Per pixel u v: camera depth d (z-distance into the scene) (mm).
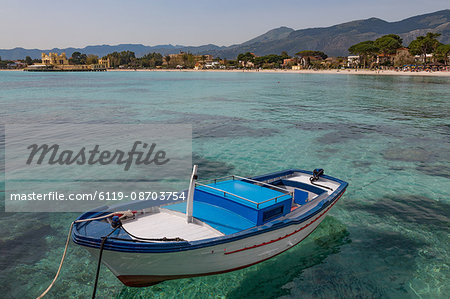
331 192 11188
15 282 7930
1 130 25500
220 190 9148
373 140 22891
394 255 9297
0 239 9711
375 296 7676
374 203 12758
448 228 10828
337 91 65312
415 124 29094
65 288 7816
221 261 7934
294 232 9180
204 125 28453
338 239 10164
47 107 40469
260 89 72500
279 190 9461
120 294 7719
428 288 7930
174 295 7695
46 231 10250
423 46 146250
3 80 117188
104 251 7094
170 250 7121
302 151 19953
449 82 88250
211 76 156750
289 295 7695
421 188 14227
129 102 47125
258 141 22422
